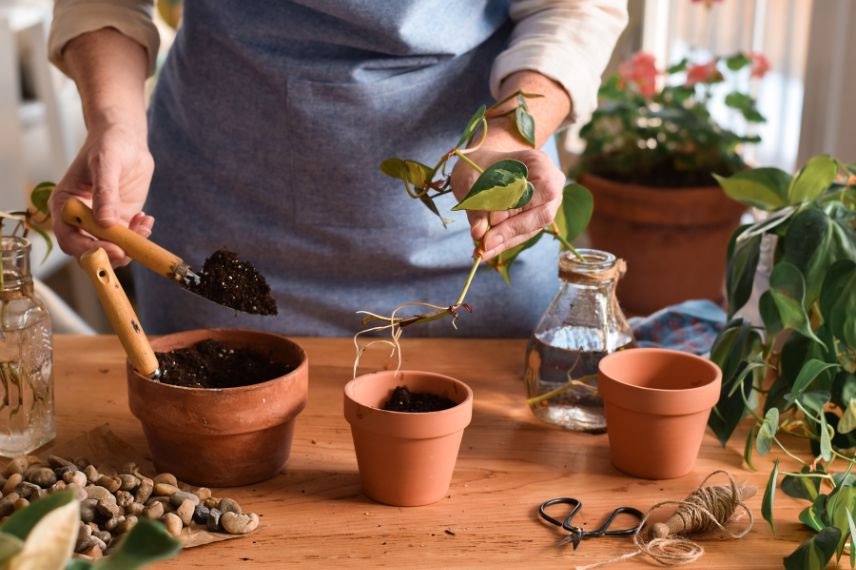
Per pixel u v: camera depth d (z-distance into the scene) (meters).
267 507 1.40
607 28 1.66
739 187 1.62
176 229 1.81
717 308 1.82
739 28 2.60
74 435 1.52
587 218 1.59
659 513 1.40
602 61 1.65
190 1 1.72
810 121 2.24
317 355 1.71
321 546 1.35
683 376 1.50
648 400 1.43
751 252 1.57
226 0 1.69
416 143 1.72
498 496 1.43
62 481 1.38
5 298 1.47
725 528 1.39
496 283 1.81
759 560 1.35
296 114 1.70
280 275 1.80
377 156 1.72
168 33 3.42
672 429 1.44
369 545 1.35
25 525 1.09
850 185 1.63
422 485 1.40
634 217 2.22
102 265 1.39
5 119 2.95
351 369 1.68
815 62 2.21
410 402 1.43
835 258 1.52
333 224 1.75
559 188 1.40
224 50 1.72
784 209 1.58
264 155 1.74
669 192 2.19
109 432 1.50
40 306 1.49
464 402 1.40
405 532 1.37
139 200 1.59
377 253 1.77
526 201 1.37
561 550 1.35
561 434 1.55
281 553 1.33
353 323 1.80
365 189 1.73
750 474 1.48
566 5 1.65
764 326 1.53
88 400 1.59
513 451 1.51
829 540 1.32
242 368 1.48
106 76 1.63
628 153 2.35
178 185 1.80
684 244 2.22
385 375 1.45
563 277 1.54
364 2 1.65
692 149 2.36
